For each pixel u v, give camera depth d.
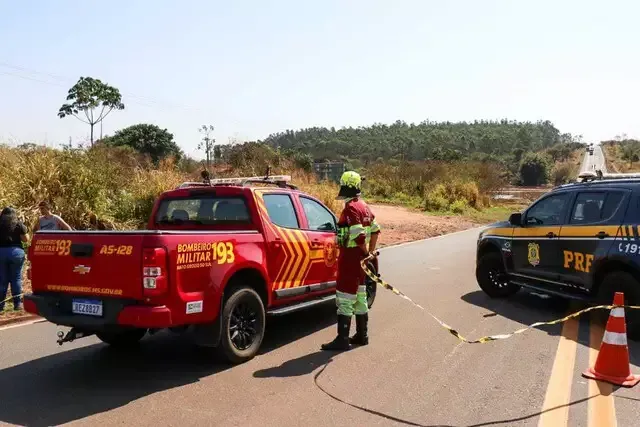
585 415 4.33
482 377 5.20
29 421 4.30
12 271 8.06
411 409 4.48
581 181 7.71
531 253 7.96
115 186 14.30
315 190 20.62
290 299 6.55
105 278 5.00
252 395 4.81
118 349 6.30
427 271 11.95
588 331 6.82
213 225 6.41
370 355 5.93
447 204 31.66
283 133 191.25
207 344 5.43
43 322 7.61
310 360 5.77
